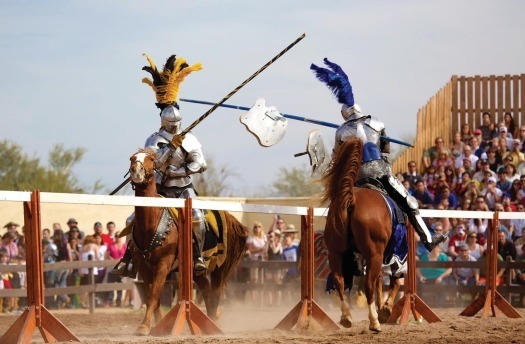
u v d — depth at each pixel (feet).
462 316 51.72
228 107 48.98
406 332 40.81
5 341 33.96
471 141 82.84
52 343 34.09
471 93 97.14
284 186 196.03
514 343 36.27
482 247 67.82
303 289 42.34
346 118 42.91
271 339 36.81
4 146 174.40
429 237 42.45
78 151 175.63
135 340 35.99
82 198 34.88
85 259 70.64
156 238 40.06
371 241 38.96
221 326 49.75
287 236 71.15
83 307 70.54
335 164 39.40
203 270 42.75
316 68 42.96
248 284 66.39
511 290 63.36
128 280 71.82
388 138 43.55
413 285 47.24
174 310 39.19
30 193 33.60
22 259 68.13
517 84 95.81
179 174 42.91
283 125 44.32
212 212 45.16
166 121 42.91
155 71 43.96
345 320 39.83
